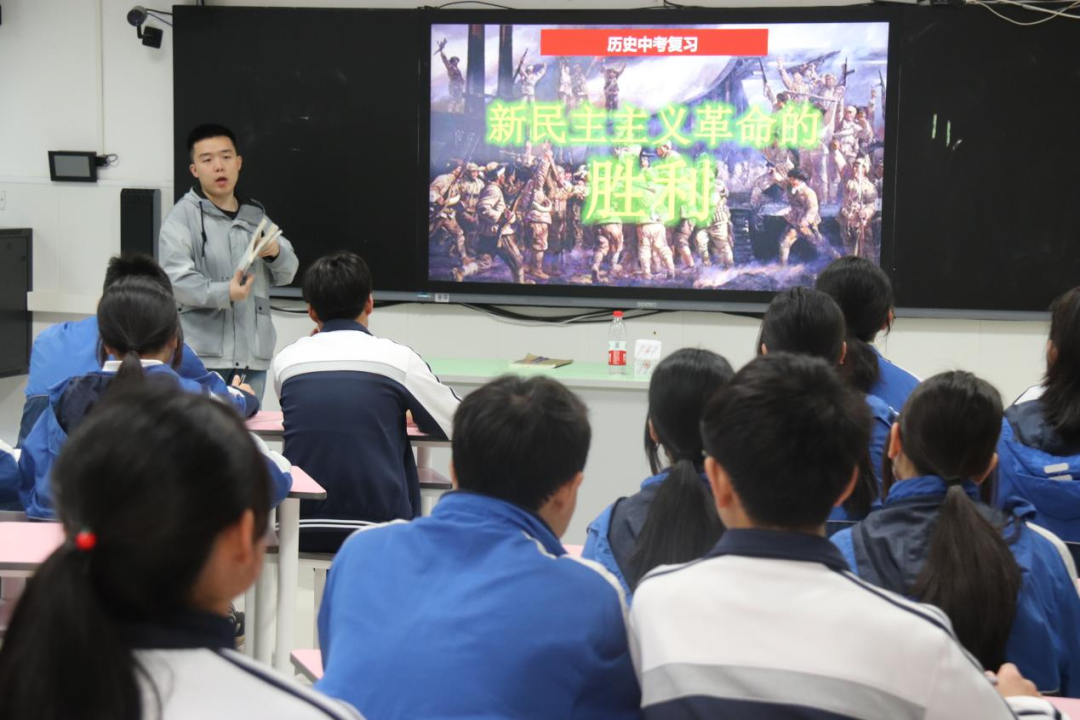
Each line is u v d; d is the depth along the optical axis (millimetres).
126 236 5559
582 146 5340
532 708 1363
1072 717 1583
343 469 3158
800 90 5184
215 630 960
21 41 5668
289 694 963
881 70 5125
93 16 5613
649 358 4426
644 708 1307
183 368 3164
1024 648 1650
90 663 855
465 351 5562
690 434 1884
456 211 5441
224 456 940
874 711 1198
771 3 5230
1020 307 5160
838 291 2889
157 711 886
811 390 1305
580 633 1397
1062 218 5098
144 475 898
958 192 5141
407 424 3596
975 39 5062
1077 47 5012
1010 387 5250
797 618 1238
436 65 5375
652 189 5320
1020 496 2346
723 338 5402
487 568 1433
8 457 2752
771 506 1294
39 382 2975
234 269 4703
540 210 5391
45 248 5734
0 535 2338
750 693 1226
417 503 3406
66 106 5672
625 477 4301
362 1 5426
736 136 5246
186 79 5492
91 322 3041
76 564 890
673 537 1738
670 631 1286
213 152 4652
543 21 5297
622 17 5254
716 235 5305
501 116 5367
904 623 1224
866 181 5188
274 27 5426
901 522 1705
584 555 1892
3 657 871
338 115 5445
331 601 1502
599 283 5398
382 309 5570
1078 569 2340
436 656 1367
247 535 971
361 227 5496
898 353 5309
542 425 1518
